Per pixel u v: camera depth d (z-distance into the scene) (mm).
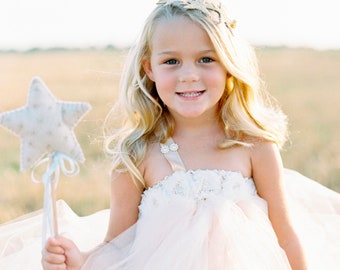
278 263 3166
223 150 3342
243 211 3232
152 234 3189
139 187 3395
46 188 2859
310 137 9000
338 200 4066
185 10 3230
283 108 11734
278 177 3375
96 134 9047
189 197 3223
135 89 3490
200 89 3230
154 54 3307
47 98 2766
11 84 15953
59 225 3871
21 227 3926
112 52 22406
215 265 3100
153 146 3402
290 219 3387
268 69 18000
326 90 14281
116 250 3279
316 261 3576
